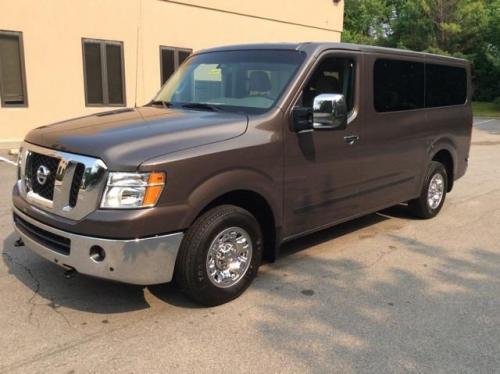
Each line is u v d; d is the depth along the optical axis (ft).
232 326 12.65
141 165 11.69
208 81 16.71
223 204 13.69
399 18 148.36
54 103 41.86
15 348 11.44
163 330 12.37
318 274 16.11
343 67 16.62
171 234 12.26
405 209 24.27
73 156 12.18
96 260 11.84
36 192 13.34
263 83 15.46
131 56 45.65
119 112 15.65
